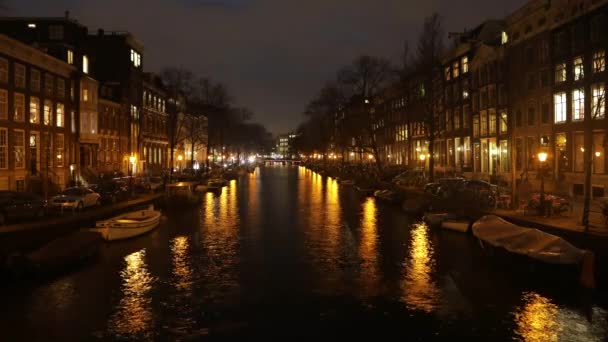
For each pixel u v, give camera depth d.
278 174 121.12
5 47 41.34
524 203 32.41
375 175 70.12
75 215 32.09
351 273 22.89
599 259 20.44
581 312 17.56
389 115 93.62
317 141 133.62
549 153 43.84
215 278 22.23
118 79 70.75
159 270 23.52
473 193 36.19
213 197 58.16
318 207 47.16
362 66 75.19
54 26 60.81
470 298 19.17
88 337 15.82
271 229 34.41
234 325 16.83
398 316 17.47
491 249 23.89
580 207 32.88
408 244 28.66
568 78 40.75
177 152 103.00
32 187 44.84
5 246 21.98
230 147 157.38
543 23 45.00
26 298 19.34
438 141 74.81
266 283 21.45
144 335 16.03
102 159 62.69
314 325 16.80
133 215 33.25
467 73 64.31
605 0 35.81
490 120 56.84
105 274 22.77
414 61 56.91
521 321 16.86
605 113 36.91
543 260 20.05
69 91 53.50
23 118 44.44
